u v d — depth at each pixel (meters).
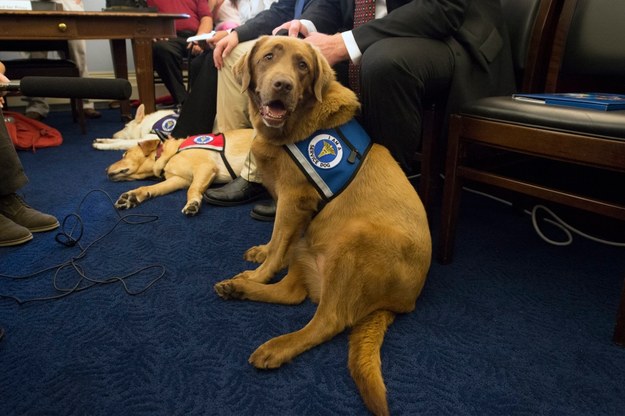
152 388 1.10
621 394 1.13
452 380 1.16
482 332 1.36
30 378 1.12
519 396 1.12
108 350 1.22
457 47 1.72
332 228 1.41
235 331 1.32
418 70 1.58
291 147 1.45
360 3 2.00
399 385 1.14
